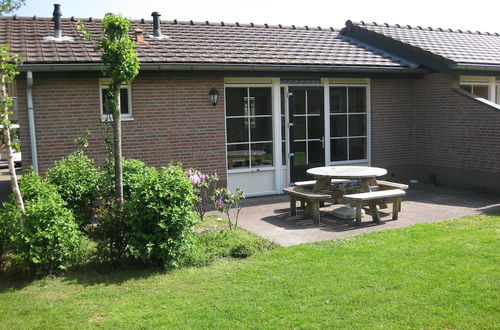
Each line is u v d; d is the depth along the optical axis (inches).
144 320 171.2
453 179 444.1
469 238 262.4
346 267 219.3
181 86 372.8
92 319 173.5
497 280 198.4
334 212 335.6
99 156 350.9
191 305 183.0
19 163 708.0
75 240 224.5
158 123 367.6
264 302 183.3
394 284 197.0
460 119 431.5
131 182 274.7
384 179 466.0
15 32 402.6
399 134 471.2
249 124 409.7
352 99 452.4
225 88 396.8
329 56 434.6
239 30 488.4
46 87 334.6
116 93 242.4
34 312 179.9
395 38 485.4
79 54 345.4
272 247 256.5
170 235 225.1
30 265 213.0
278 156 419.8
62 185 268.7
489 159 409.4
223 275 215.5
